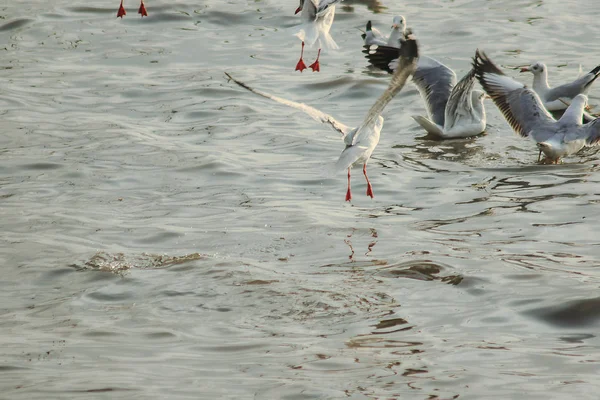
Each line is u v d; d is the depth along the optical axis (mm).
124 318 11586
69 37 27422
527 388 9672
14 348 10758
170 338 11016
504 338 10875
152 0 30453
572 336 10922
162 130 20250
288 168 17922
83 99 22312
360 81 23312
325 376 10000
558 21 28078
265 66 24953
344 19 29031
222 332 11172
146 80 23797
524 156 18562
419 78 21031
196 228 14875
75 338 11031
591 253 13469
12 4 30375
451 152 18906
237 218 15320
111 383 9836
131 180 17234
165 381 9898
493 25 27828
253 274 12758
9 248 13945
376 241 14156
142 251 13859
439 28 27719
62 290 12516
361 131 11945
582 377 9898
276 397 9547
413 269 12906
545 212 15305
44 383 9859
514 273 12680
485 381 9836
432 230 14648
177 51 26250
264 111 21500
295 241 14211
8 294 12422
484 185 16859
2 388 9766
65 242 14211
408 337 10922
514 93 19172
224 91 22844
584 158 18344
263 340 10930
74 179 17234
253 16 29250
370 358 10406
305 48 26469
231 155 18609
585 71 23781
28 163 17984
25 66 24922
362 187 16891
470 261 13164
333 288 12297
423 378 9922
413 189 16734
